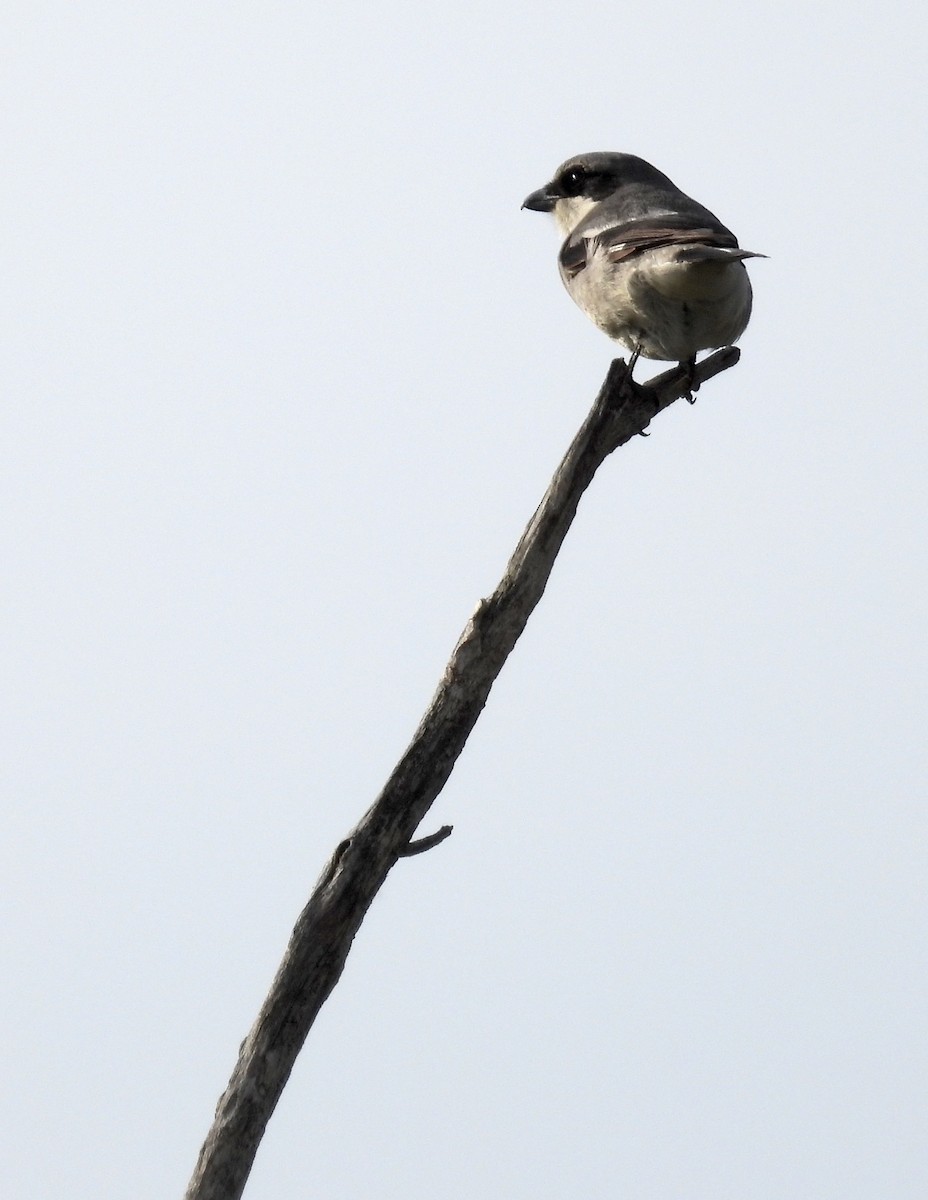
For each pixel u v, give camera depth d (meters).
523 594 9.90
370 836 9.49
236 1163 9.02
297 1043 9.23
